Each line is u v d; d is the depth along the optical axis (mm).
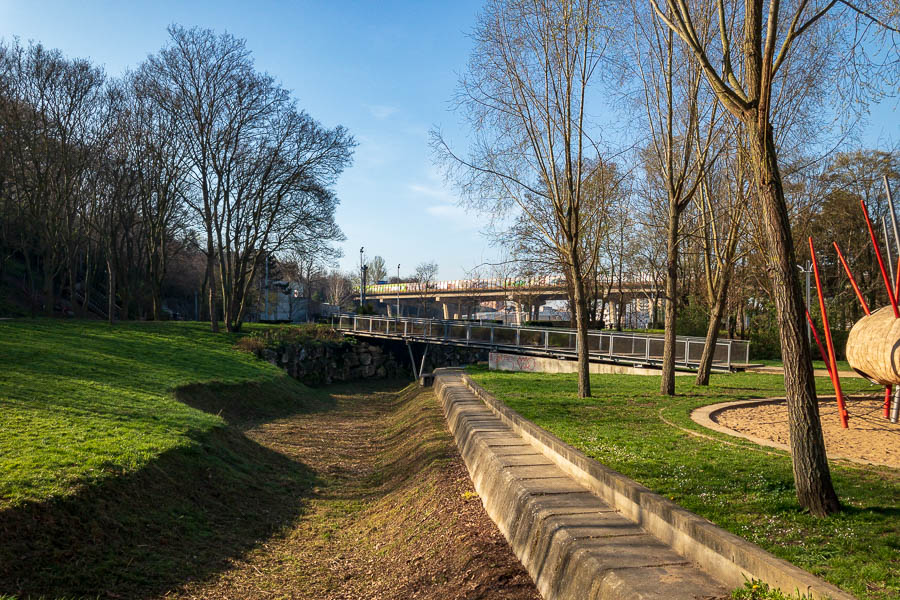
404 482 12500
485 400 16328
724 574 4719
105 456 10062
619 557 5289
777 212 5930
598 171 16234
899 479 6840
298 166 38250
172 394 18234
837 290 36125
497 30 14711
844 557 4562
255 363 30172
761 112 5977
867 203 34469
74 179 39125
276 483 12945
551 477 8336
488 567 6957
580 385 15852
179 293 69250
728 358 23688
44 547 7273
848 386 16797
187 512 9820
